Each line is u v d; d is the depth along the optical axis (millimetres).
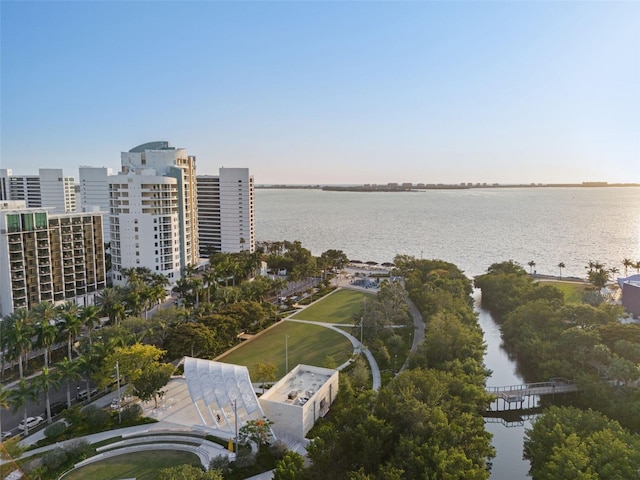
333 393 87250
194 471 54562
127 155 197250
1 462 35500
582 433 65375
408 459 55000
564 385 92500
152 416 80312
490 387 94062
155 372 81812
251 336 125188
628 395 80562
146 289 124562
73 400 87812
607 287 188875
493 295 163500
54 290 139000
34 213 130750
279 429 75562
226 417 74312
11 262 125250
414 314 144625
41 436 73938
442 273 175375
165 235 170000
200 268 199250
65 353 111688
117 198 167875
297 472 55344
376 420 60281
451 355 94625
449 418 66250
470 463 54562
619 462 56906
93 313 103250
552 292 140500
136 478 64000
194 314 118312
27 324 98312
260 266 190375
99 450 69938
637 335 97188
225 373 80375
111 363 82188
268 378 88688
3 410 83312
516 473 72312
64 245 142125
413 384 71938
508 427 89688
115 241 171000
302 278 188375
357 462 58375
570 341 97125
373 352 111625
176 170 178000
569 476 55812
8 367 102188
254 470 65562
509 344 123562
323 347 116250
